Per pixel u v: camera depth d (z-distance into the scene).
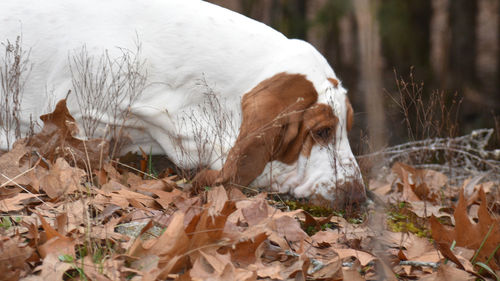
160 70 3.78
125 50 3.72
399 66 11.98
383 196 4.12
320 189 3.74
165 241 2.59
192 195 3.67
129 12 3.80
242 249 2.79
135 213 3.15
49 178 3.31
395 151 5.44
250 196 3.79
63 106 3.59
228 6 10.99
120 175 3.75
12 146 3.66
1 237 2.64
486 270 3.09
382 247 2.41
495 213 4.35
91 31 3.76
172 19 3.79
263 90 3.73
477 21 12.52
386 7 12.01
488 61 12.98
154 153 4.02
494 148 5.87
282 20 11.31
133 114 3.78
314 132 3.75
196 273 2.50
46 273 2.45
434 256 3.14
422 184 4.58
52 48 3.79
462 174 5.47
